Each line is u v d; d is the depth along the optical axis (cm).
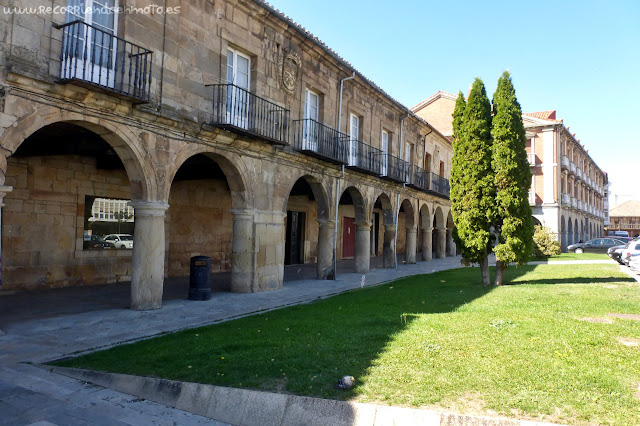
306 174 1270
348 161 1464
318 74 1315
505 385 402
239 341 582
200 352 531
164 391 429
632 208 7025
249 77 1074
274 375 441
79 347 583
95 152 1010
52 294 983
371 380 420
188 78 888
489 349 520
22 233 1008
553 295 953
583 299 890
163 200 835
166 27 843
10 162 989
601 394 380
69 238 1103
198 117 909
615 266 1805
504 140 1175
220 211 1559
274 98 1133
